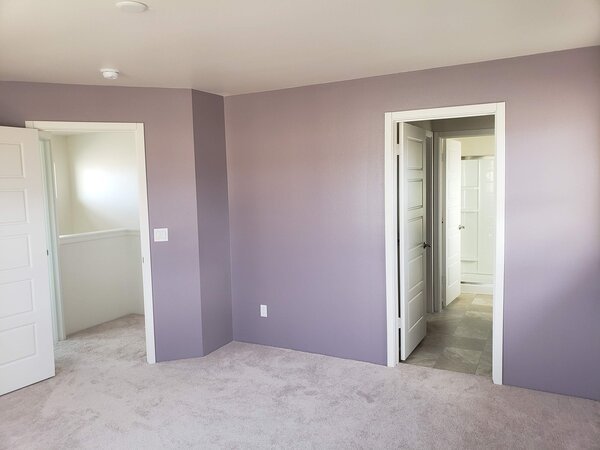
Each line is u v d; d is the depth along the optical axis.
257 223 4.45
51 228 4.75
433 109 3.61
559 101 3.22
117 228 5.98
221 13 2.35
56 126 3.83
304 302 4.32
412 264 4.29
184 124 4.10
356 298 4.08
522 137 3.34
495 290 3.52
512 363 3.52
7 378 3.60
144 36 2.68
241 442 2.88
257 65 3.37
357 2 2.25
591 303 3.25
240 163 4.46
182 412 3.27
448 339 4.70
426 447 2.78
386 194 3.86
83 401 3.46
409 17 2.47
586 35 2.85
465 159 6.66
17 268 3.64
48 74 3.51
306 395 3.48
